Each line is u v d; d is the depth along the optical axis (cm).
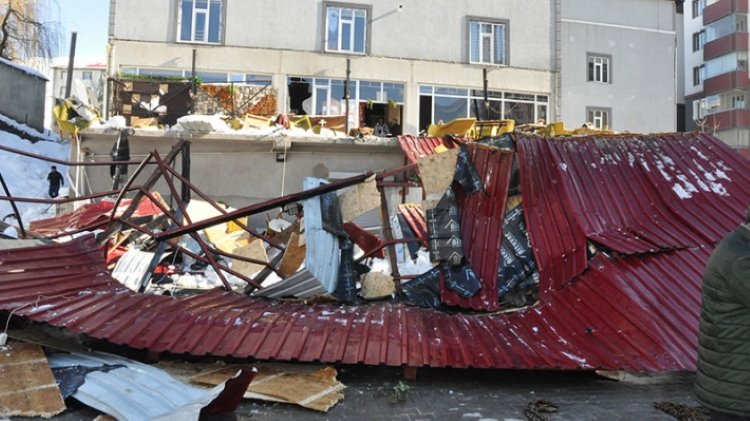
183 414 354
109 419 361
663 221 649
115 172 1234
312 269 625
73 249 618
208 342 461
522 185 672
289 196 657
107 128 1340
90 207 1148
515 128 1556
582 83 2105
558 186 666
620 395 447
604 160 718
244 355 449
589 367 448
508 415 400
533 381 480
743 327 261
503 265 642
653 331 481
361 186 693
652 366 445
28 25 2467
